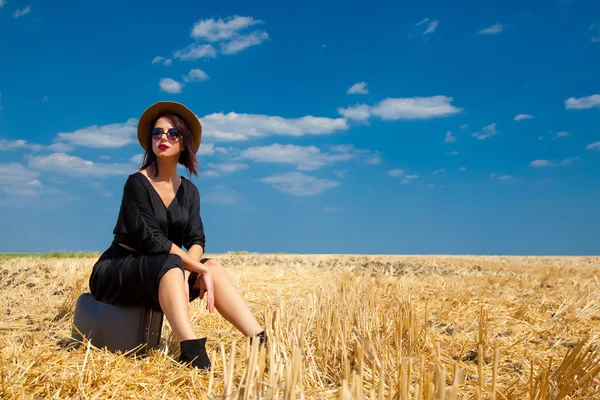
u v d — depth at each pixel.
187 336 3.60
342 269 11.95
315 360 3.64
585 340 3.21
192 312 5.75
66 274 8.49
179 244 4.42
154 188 4.16
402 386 2.40
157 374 3.37
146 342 3.96
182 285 3.78
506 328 5.33
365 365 3.51
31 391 2.98
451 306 6.35
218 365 3.62
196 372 3.39
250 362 2.31
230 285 4.06
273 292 7.61
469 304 6.54
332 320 3.97
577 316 5.89
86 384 3.10
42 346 3.95
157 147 4.14
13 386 2.99
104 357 3.63
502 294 7.52
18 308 6.10
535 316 5.91
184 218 4.29
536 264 16.66
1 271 9.03
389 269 12.38
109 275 3.98
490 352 4.34
